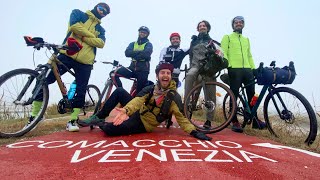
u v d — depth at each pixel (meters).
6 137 2.29
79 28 2.59
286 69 2.73
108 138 2.31
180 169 1.55
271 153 1.95
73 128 2.60
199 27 3.11
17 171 1.52
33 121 2.47
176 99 2.51
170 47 3.38
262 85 2.78
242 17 3.06
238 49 2.99
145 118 2.49
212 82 2.74
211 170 1.55
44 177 1.44
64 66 2.61
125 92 2.62
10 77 2.21
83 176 1.45
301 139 2.56
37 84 2.39
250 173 1.53
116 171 1.51
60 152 1.87
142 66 3.29
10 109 2.98
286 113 2.59
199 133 2.35
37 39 2.39
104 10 2.73
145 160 1.69
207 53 2.70
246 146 2.12
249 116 2.92
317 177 1.52
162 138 2.31
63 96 2.63
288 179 1.47
